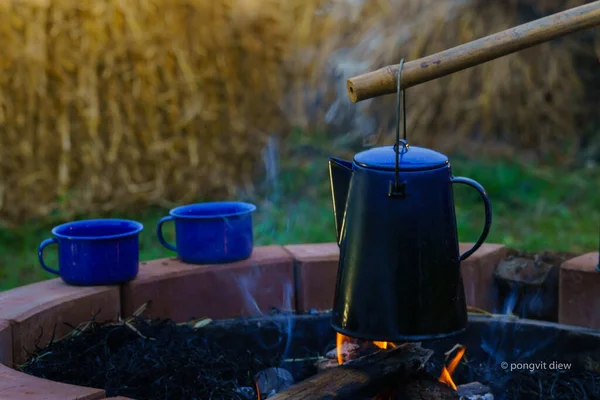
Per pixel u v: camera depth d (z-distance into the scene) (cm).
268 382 211
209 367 207
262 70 543
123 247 235
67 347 212
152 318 243
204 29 516
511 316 244
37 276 412
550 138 600
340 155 585
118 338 219
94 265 233
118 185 518
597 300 243
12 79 487
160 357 202
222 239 251
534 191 551
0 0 478
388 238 163
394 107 594
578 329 222
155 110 515
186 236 253
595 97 607
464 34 574
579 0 564
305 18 566
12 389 158
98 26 493
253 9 531
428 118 589
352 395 178
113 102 503
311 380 181
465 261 263
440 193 165
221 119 533
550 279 264
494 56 161
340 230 175
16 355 204
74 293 229
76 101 498
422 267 163
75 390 158
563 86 592
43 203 507
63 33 489
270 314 250
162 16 507
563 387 205
